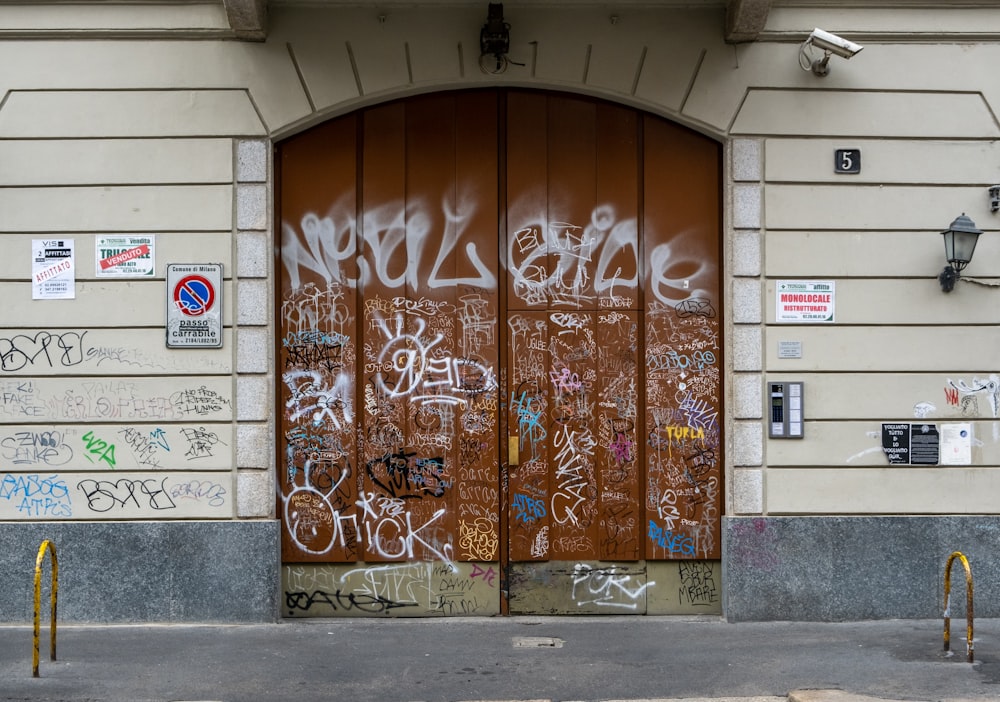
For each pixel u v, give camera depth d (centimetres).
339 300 823
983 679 639
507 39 785
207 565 793
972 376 813
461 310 827
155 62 805
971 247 788
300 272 823
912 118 818
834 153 815
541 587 825
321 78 805
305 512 820
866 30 813
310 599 820
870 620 804
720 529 827
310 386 822
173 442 796
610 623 799
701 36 812
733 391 808
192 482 796
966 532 809
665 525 826
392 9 807
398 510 823
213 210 802
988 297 815
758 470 807
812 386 810
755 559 804
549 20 811
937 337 814
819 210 814
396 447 824
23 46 802
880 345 812
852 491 809
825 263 812
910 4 812
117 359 798
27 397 796
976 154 820
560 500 827
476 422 827
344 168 826
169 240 802
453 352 827
